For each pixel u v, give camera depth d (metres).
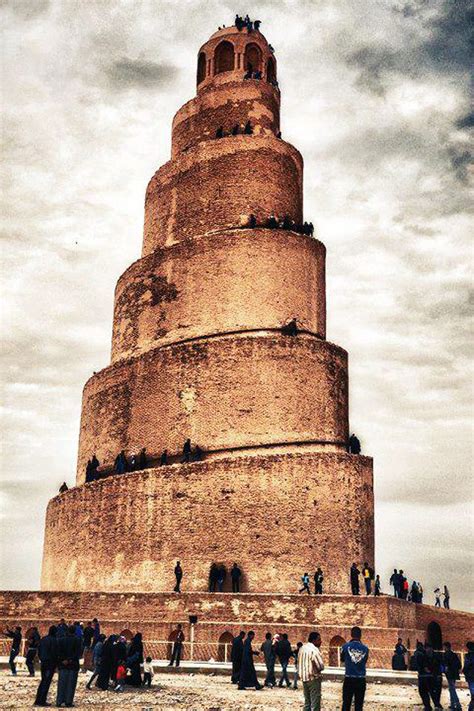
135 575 39.72
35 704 18.44
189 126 52.09
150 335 46.38
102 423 46.03
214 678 27.69
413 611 38.00
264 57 53.84
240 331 44.12
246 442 41.38
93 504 42.66
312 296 46.25
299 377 42.62
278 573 38.16
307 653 16.72
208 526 39.06
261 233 45.47
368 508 40.81
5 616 37.84
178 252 46.47
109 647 23.58
